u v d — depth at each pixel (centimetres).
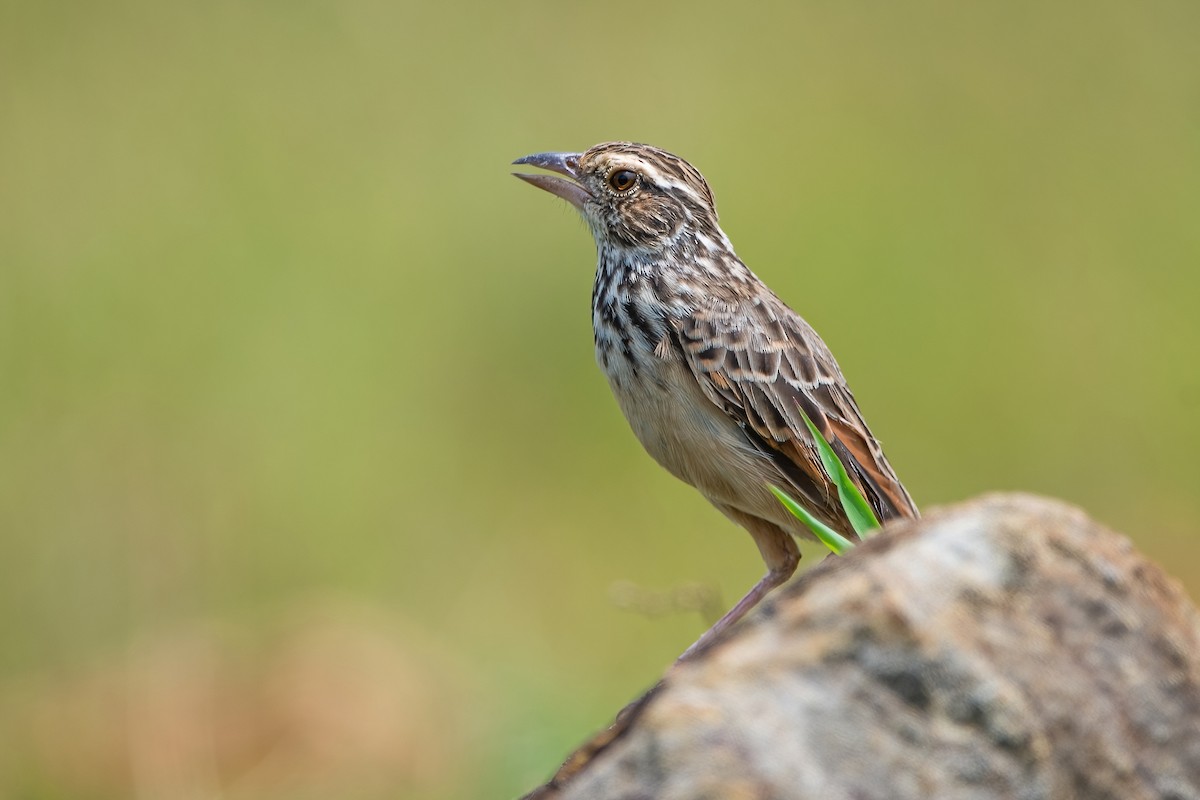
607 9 2048
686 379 952
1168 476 1667
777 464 954
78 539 1592
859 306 1772
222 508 1636
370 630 1499
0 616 1527
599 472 1669
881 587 439
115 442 1662
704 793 411
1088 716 436
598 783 418
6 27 1992
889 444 1698
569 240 1803
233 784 1291
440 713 1352
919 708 428
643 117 1952
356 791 1271
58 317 1781
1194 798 441
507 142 1939
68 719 1369
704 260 1006
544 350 1767
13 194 1895
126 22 2019
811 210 1838
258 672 1416
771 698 425
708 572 1542
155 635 1509
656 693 446
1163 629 455
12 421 1681
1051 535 457
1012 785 425
